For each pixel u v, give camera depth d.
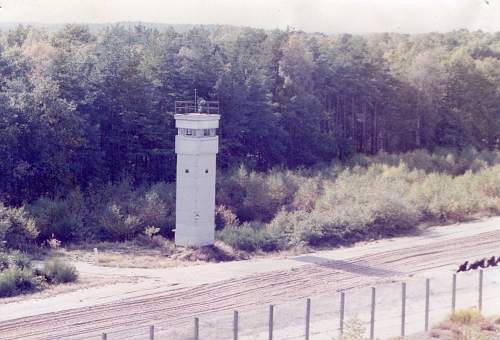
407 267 63.69
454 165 118.50
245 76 109.00
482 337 39.88
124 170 92.31
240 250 71.00
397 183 95.75
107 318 47.56
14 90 86.00
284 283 57.53
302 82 119.81
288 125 114.75
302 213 79.88
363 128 132.00
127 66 93.88
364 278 59.34
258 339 43.75
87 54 101.56
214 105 102.88
